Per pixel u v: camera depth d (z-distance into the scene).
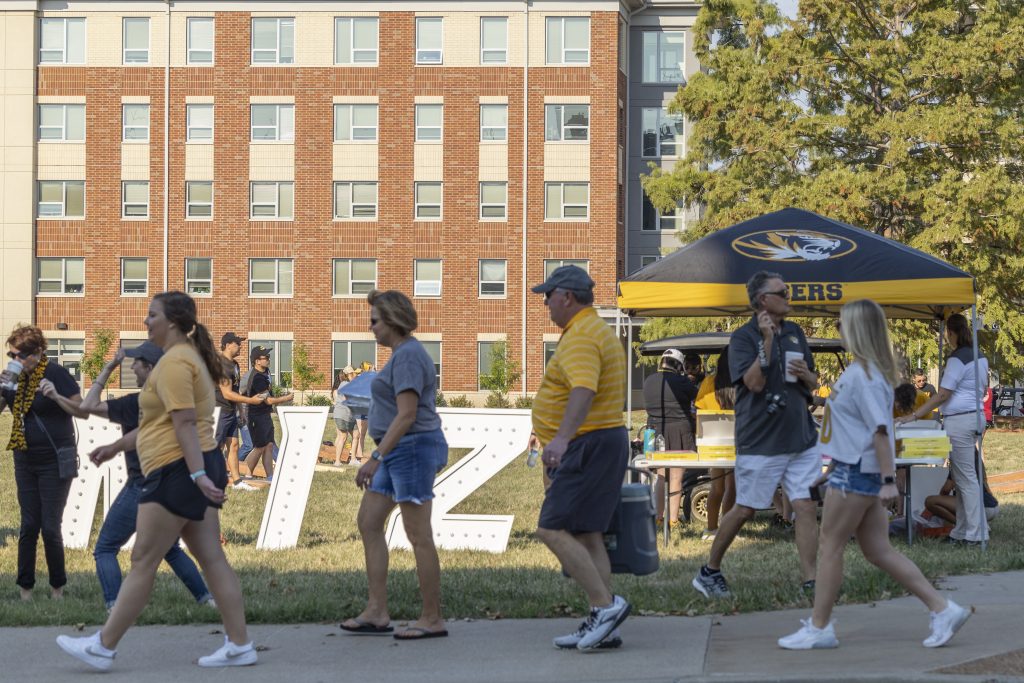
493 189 48.72
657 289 12.34
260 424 17.64
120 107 49.00
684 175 37.34
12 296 48.81
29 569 9.45
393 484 7.81
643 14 52.03
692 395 13.77
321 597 9.13
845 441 7.04
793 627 7.91
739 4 36.59
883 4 32.94
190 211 49.09
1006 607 8.37
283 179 48.81
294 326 48.88
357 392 9.69
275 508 12.45
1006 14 31.84
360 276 48.88
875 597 8.95
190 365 6.84
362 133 48.78
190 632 8.17
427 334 48.62
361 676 6.88
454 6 48.56
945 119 30.88
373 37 48.75
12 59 48.78
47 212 49.12
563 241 48.59
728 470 12.83
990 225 31.22
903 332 31.31
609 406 7.32
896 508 13.41
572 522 7.32
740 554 11.60
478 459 12.27
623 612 7.30
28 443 9.28
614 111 48.56
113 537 8.55
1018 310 32.28
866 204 30.69
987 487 13.01
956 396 11.88
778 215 13.18
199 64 48.88
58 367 9.35
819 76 32.88
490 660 7.18
